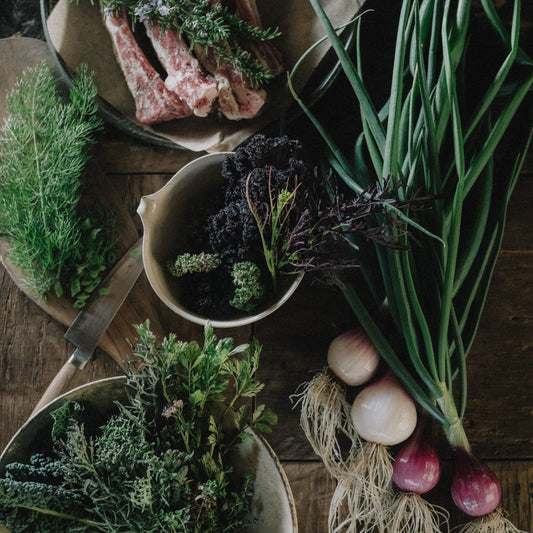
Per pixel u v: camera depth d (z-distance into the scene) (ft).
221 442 3.92
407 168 3.89
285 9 4.46
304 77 4.44
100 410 3.97
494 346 4.54
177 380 3.84
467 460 4.16
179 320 4.53
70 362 4.36
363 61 4.62
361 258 4.22
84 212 4.59
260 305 4.10
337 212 3.67
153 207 4.02
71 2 4.42
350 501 4.25
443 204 3.91
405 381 4.05
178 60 4.21
